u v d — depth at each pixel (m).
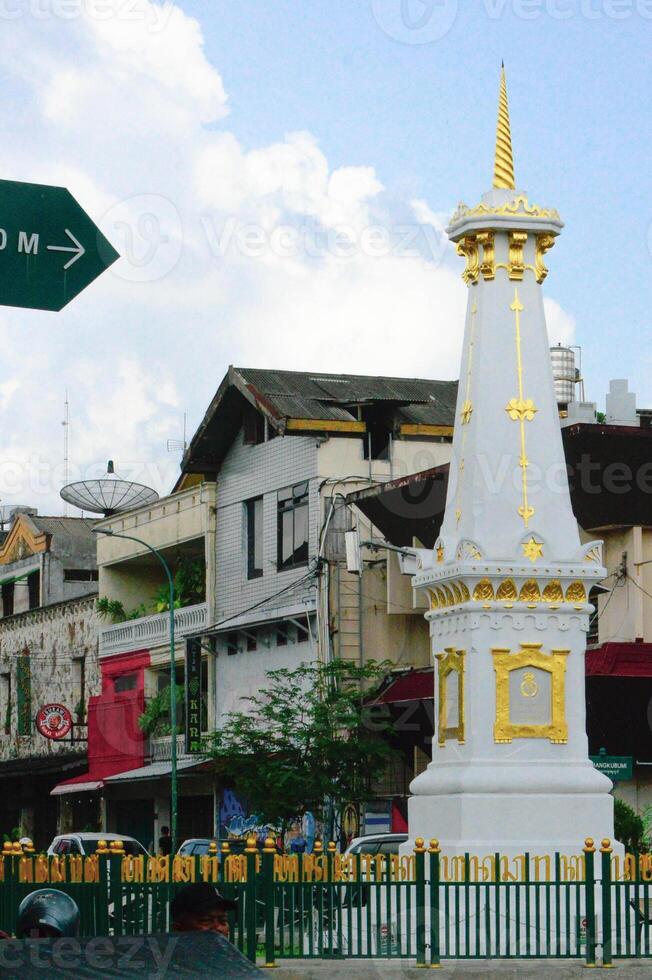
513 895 21.75
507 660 24.03
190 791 55.56
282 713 43.88
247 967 8.69
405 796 44.28
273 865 20.34
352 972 19.86
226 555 55.50
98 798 62.88
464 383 25.41
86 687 66.06
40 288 13.32
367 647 47.31
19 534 77.31
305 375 54.38
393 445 50.66
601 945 20.64
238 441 54.97
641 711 38.12
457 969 20.08
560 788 23.70
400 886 20.61
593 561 24.59
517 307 25.16
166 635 58.78
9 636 73.88
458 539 24.39
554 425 25.00
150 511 61.19
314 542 49.81
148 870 20.44
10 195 13.30
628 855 21.17
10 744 73.12
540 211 25.20
